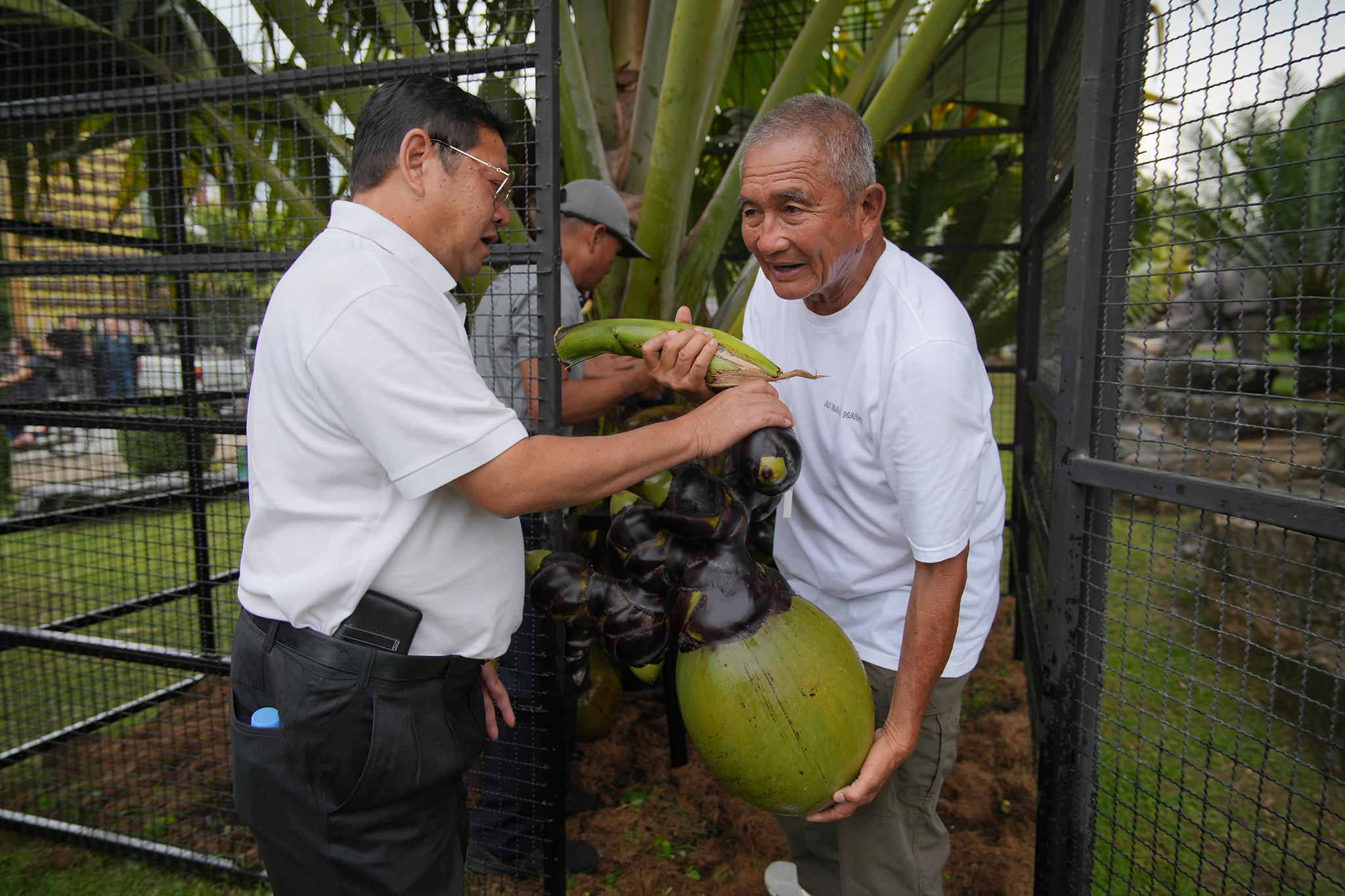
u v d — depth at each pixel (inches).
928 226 205.2
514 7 85.4
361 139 58.7
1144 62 63.1
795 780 58.8
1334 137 231.5
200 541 133.4
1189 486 57.3
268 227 115.8
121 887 100.8
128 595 154.3
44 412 112.4
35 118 96.7
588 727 120.0
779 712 58.1
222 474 125.2
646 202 121.2
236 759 60.7
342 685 57.0
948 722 71.9
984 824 112.0
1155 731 128.4
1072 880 71.7
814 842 81.1
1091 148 64.9
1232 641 156.0
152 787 118.1
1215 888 92.1
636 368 103.6
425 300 55.2
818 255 59.4
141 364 126.8
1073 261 67.1
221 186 127.8
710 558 61.1
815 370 70.1
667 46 128.0
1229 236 53.5
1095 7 63.9
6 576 160.2
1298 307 49.4
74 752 127.4
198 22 112.5
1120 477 63.1
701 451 57.7
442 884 64.0
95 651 112.2
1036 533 129.1
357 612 56.9
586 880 101.4
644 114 133.3
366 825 59.6
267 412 57.2
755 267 139.2
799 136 56.9
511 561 63.0
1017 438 180.4
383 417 52.4
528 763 94.1
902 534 69.3
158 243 119.2
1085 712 70.0
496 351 92.5
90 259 95.8
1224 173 52.9
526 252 79.9
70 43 104.9
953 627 63.0
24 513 119.3
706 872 103.0
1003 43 177.5
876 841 72.9
